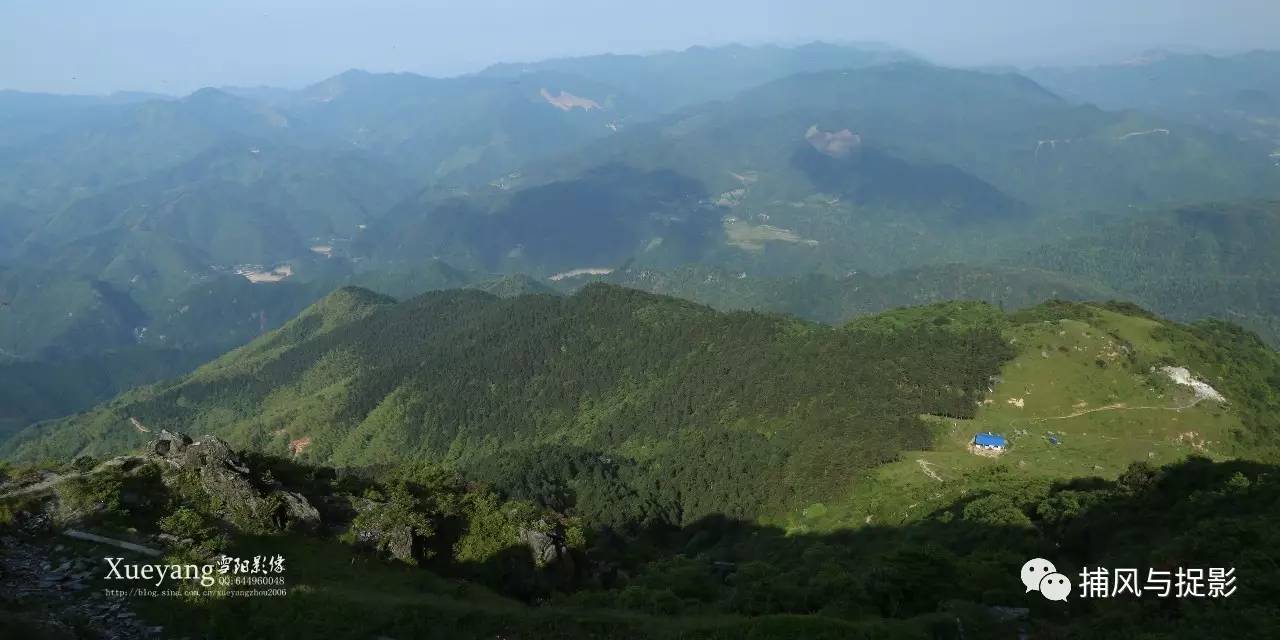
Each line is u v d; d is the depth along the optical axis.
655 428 163.00
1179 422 126.44
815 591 50.66
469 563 53.88
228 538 47.75
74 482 48.38
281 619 39.81
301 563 47.19
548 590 53.69
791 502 114.50
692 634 41.81
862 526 98.00
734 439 139.62
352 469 87.69
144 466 52.44
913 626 43.28
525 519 58.59
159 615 38.59
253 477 54.44
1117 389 134.62
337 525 55.41
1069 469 108.75
